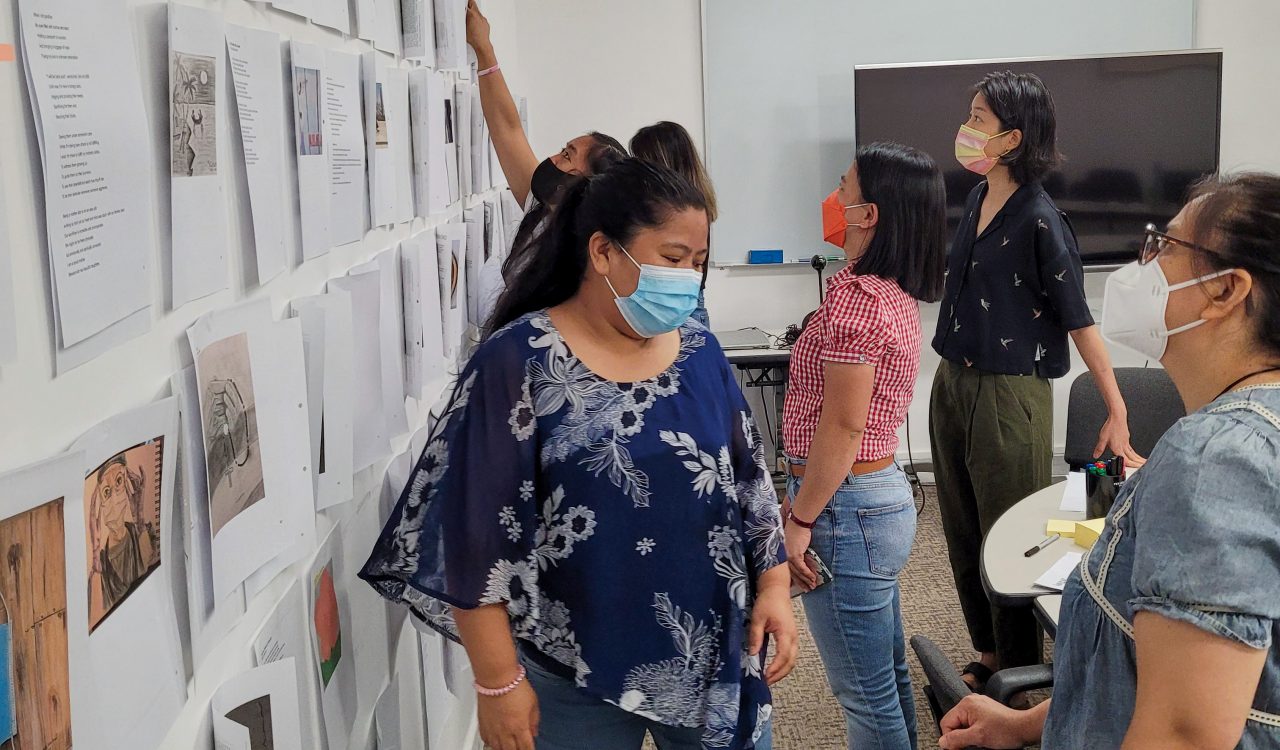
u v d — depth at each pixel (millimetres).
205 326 889
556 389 1212
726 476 1272
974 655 3078
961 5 4336
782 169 4465
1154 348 1018
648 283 1207
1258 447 862
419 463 1213
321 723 1246
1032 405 2553
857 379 1799
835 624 1946
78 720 664
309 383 1173
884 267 1859
